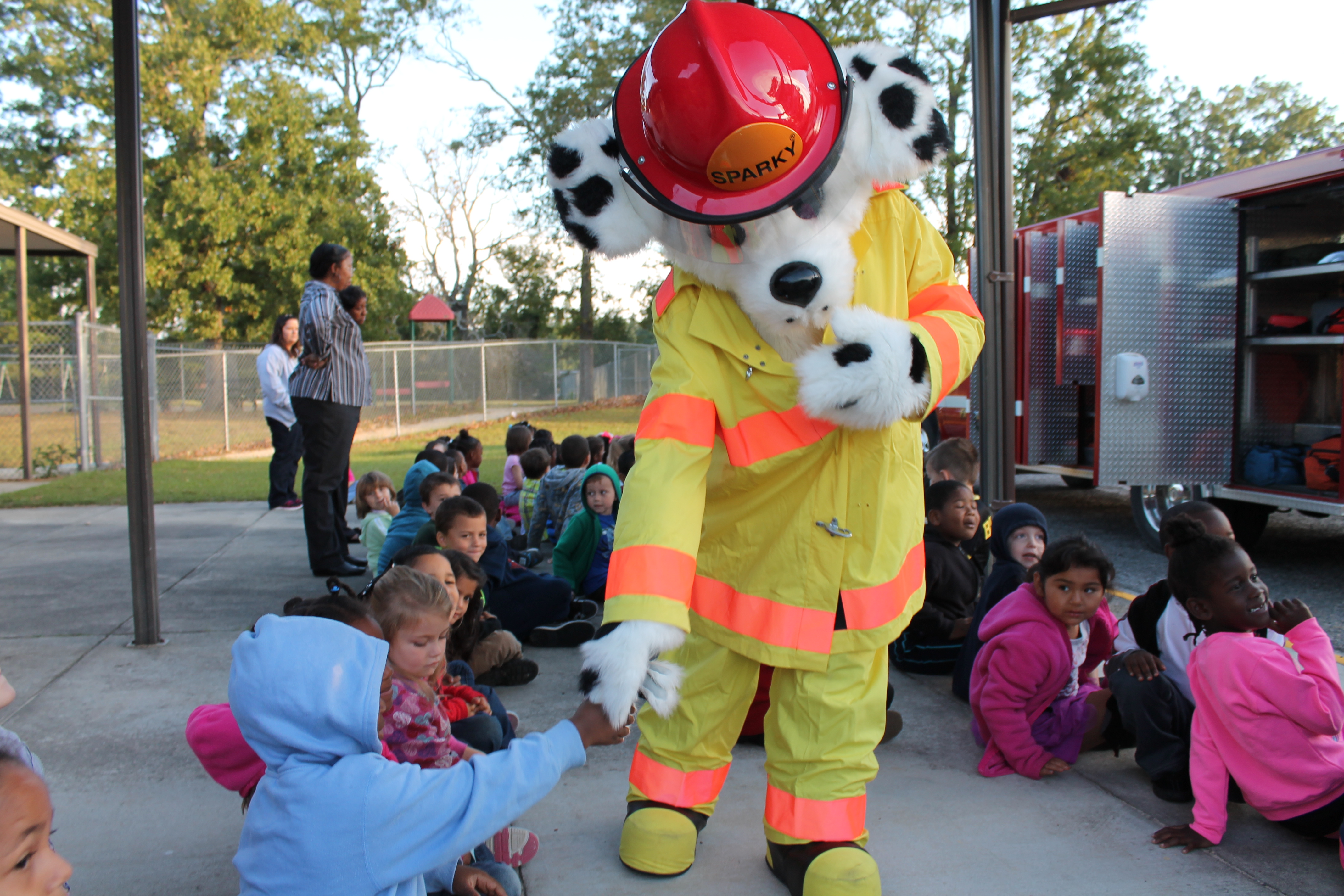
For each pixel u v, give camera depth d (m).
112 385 15.92
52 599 5.54
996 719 3.14
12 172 29.75
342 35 36.97
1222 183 7.03
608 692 1.83
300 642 1.89
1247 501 6.95
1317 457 6.48
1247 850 2.67
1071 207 22.70
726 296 2.18
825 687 2.28
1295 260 6.85
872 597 2.24
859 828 2.35
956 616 4.28
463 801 1.83
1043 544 3.79
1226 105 26.55
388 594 2.37
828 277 1.98
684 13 1.97
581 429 20.50
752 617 2.28
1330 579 6.42
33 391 17.89
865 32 20.08
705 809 2.59
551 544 7.31
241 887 2.20
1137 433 6.86
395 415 22.11
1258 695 2.57
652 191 2.03
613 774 3.18
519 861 2.53
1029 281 8.21
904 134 2.06
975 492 5.55
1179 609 3.13
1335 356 7.14
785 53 1.96
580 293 41.00
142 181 4.39
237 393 19.38
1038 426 8.30
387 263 34.12
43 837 1.58
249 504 9.85
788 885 2.34
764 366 2.14
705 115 1.90
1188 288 6.93
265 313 30.64
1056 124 23.19
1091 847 2.68
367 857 1.80
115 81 4.27
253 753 2.36
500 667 4.02
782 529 2.25
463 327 44.12
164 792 3.01
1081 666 3.41
